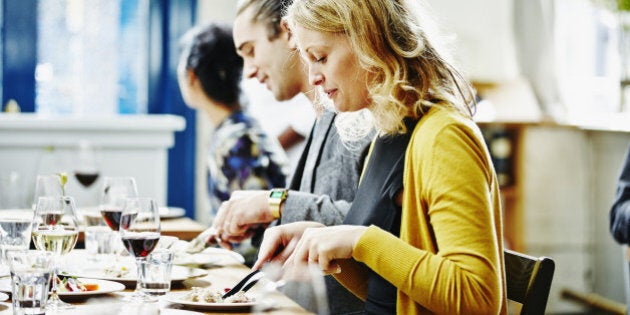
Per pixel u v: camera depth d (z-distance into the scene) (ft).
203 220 16.89
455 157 4.88
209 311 5.46
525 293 5.41
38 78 16.01
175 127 14.82
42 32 15.99
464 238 4.75
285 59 8.66
